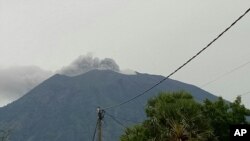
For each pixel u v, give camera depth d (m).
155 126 32.34
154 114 33.38
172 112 31.50
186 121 30.70
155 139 31.77
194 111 31.36
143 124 34.72
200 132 30.77
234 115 39.00
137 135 34.19
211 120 38.47
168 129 30.91
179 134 29.80
